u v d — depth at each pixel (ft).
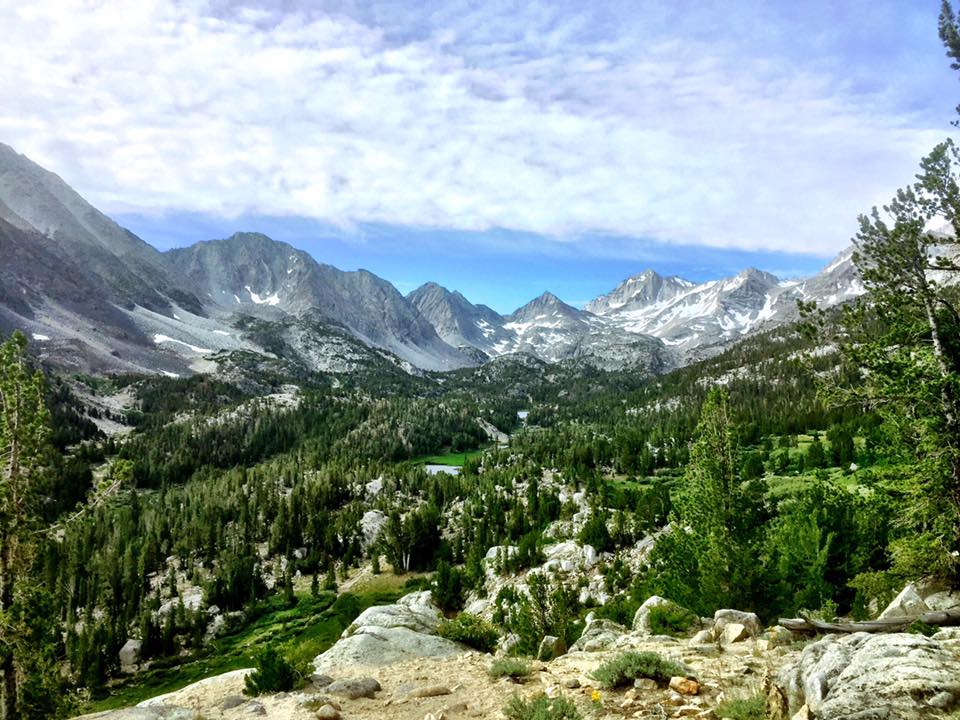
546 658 59.47
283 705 41.93
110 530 412.36
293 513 431.43
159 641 266.98
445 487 497.87
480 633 65.82
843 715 22.39
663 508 267.80
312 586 327.06
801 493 114.21
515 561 251.60
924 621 44.21
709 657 42.47
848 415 405.39
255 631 284.20
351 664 54.08
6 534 70.23
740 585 73.26
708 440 84.07
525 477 520.01
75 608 311.06
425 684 45.52
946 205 64.03
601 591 194.90
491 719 35.58
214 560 387.75
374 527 427.74
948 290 67.51
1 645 65.72
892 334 70.03
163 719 38.96
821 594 76.43
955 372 65.36
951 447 65.51
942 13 58.90
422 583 320.09
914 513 71.05
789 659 39.65
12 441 71.20
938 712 20.95
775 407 568.82
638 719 31.37
